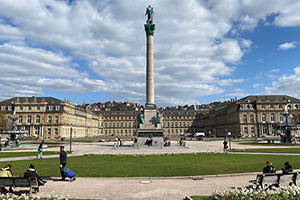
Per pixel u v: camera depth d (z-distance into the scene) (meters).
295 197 10.73
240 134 109.56
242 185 14.67
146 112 49.69
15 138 55.72
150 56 51.41
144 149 42.56
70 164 23.78
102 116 182.12
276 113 110.19
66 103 117.12
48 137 110.19
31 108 112.69
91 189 14.03
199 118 182.00
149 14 54.81
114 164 23.55
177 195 12.73
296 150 38.78
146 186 14.64
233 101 131.25
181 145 50.38
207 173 18.16
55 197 11.38
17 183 12.66
